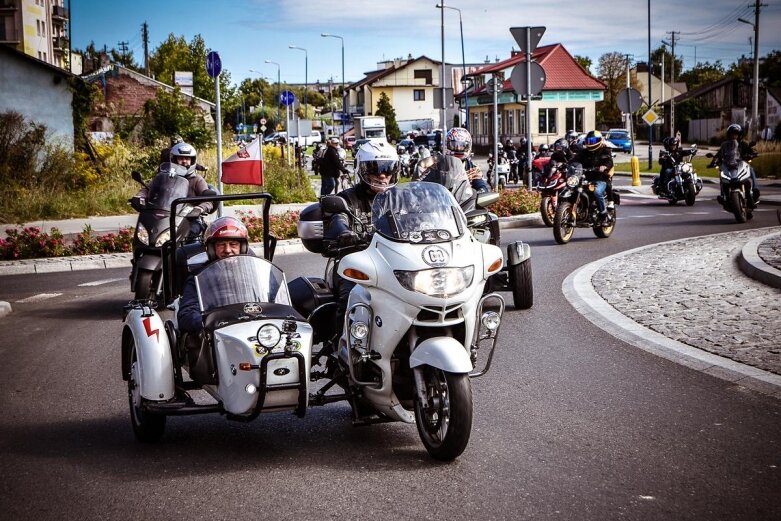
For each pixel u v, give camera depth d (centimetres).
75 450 614
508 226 2069
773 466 548
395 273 557
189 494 525
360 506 500
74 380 812
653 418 650
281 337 564
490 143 8000
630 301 1083
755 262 1229
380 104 10250
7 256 1650
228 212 2416
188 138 4159
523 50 2150
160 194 1126
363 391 591
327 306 648
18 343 981
